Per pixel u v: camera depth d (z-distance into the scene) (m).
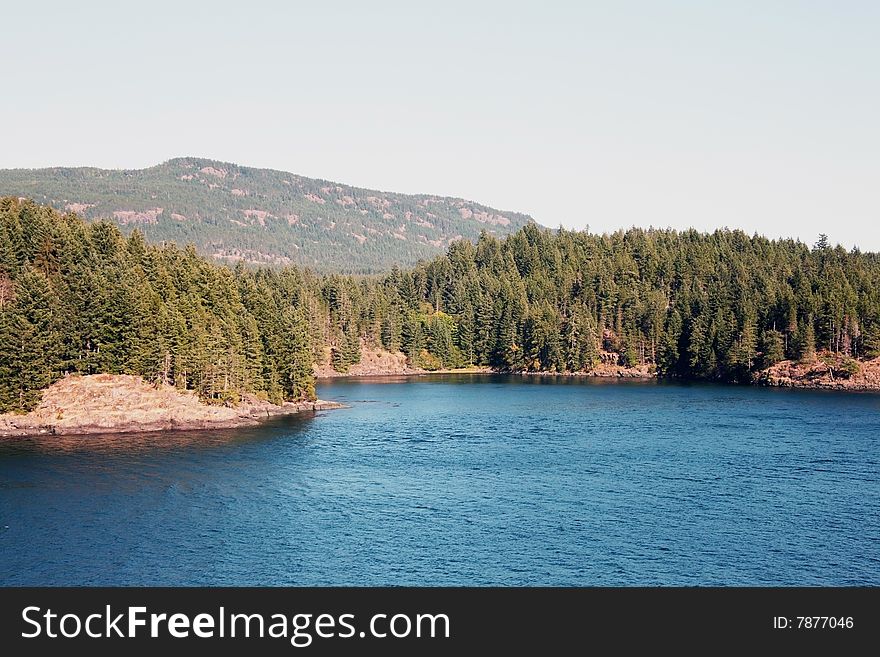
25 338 115.69
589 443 111.75
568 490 81.81
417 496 79.31
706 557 60.91
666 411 149.88
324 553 61.69
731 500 77.25
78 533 66.19
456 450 106.06
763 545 63.59
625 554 61.56
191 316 137.12
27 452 100.19
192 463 95.00
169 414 123.00
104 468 91.44
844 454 101.19
